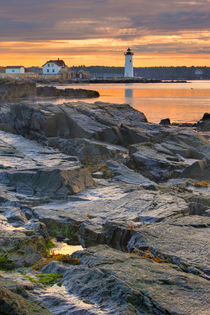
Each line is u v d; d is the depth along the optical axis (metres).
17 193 15.67
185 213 13.20
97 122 31.09
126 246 10.36
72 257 8.45
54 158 22.62
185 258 8.16
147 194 15.20
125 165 23.72
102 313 5.55
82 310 5.66
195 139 27.72
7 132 33.38
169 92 143.75
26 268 8.55
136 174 20.55
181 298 5.97
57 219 12.61
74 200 15.12
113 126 30.45
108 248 8.73
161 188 17.67
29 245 9.59
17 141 28.62
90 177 17.44
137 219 12.45
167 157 24.08
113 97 109.81
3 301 5.01
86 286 6.50
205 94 128.88
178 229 10.32
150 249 8.82
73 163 21.17
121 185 17.62
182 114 63.47
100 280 6.65
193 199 14.85
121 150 26.33
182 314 5.49
